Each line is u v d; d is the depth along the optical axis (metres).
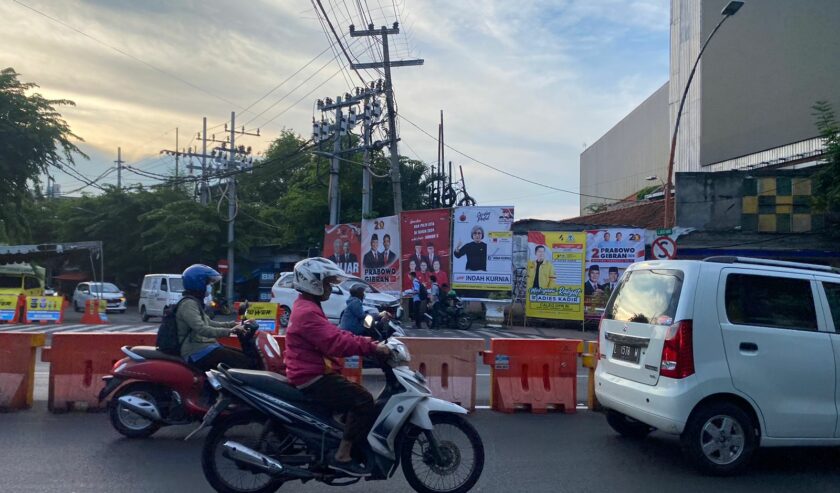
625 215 34.09
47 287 48.78
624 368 6.70
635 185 57.38
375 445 4.96
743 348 6.14
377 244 27.20
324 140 28.41
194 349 6.98
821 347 6.31
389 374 5.13
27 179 25.66
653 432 7.78
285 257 38.19
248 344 7.10
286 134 54.19
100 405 8.23
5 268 31.52
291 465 5.00
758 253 23.84
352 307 10.18
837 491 5.71
